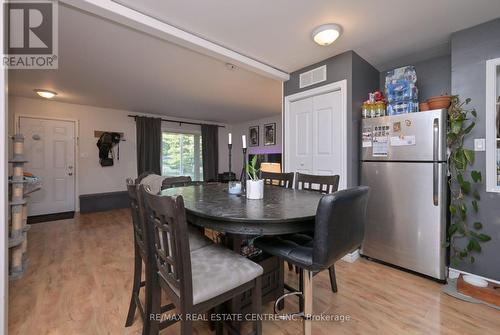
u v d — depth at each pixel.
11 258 2.10
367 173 2.44
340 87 2.57
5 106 1.19
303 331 1.32
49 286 1.94
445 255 2.02
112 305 1.70
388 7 1.80
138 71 3.09
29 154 4.35
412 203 2.13
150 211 1.15
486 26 1.97
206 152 6.67
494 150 1.91
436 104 2.10
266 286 1.59
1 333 1.18
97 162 5.07
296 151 3.09
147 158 5.58
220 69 3.04
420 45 2.38
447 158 2.02
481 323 1.51
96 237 3.19
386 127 2.29
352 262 2.42
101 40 2.30
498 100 1.94
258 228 1.15
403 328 1.47
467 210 2.01
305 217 1.12
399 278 2.09
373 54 2.59
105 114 5.15
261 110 5.44
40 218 4.21
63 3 1.75
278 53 2.55
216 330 1.36
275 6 1.79
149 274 1.21
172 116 6.08
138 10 1.82
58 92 3.98
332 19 1.95
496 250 1.90
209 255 1.22
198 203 1.45
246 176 1.77
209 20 1.96
